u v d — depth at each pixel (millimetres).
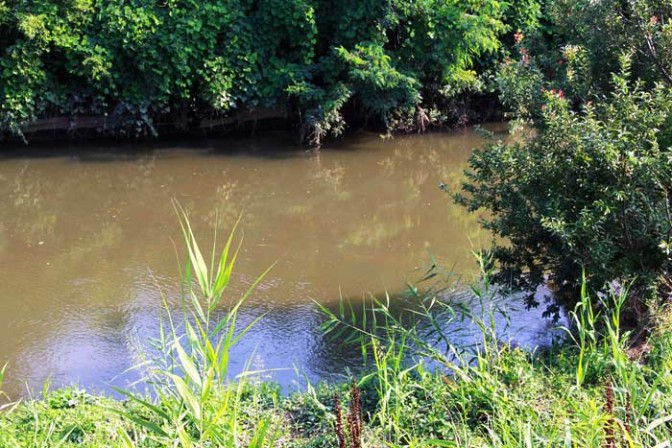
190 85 13805
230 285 8328
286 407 5422
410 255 9258
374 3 14117
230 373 6379
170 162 13062
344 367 6484
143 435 4961
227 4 13852
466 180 12375
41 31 12766
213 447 4652
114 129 14102
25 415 5293
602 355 5383
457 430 4941
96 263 9008
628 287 5664
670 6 7102
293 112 14820
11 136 13719
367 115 15039
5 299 8000
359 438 4184
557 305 6590
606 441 4148
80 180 12102
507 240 9688
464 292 7996
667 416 4211
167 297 8039
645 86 6871
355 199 11477
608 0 7027
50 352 6859
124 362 6664
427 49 14695
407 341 6785
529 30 9711
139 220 10484
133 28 13156
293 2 13820
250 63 13953
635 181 5770
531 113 6809
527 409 4773
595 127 5832
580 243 5984
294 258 9141
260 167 12945
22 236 9867
